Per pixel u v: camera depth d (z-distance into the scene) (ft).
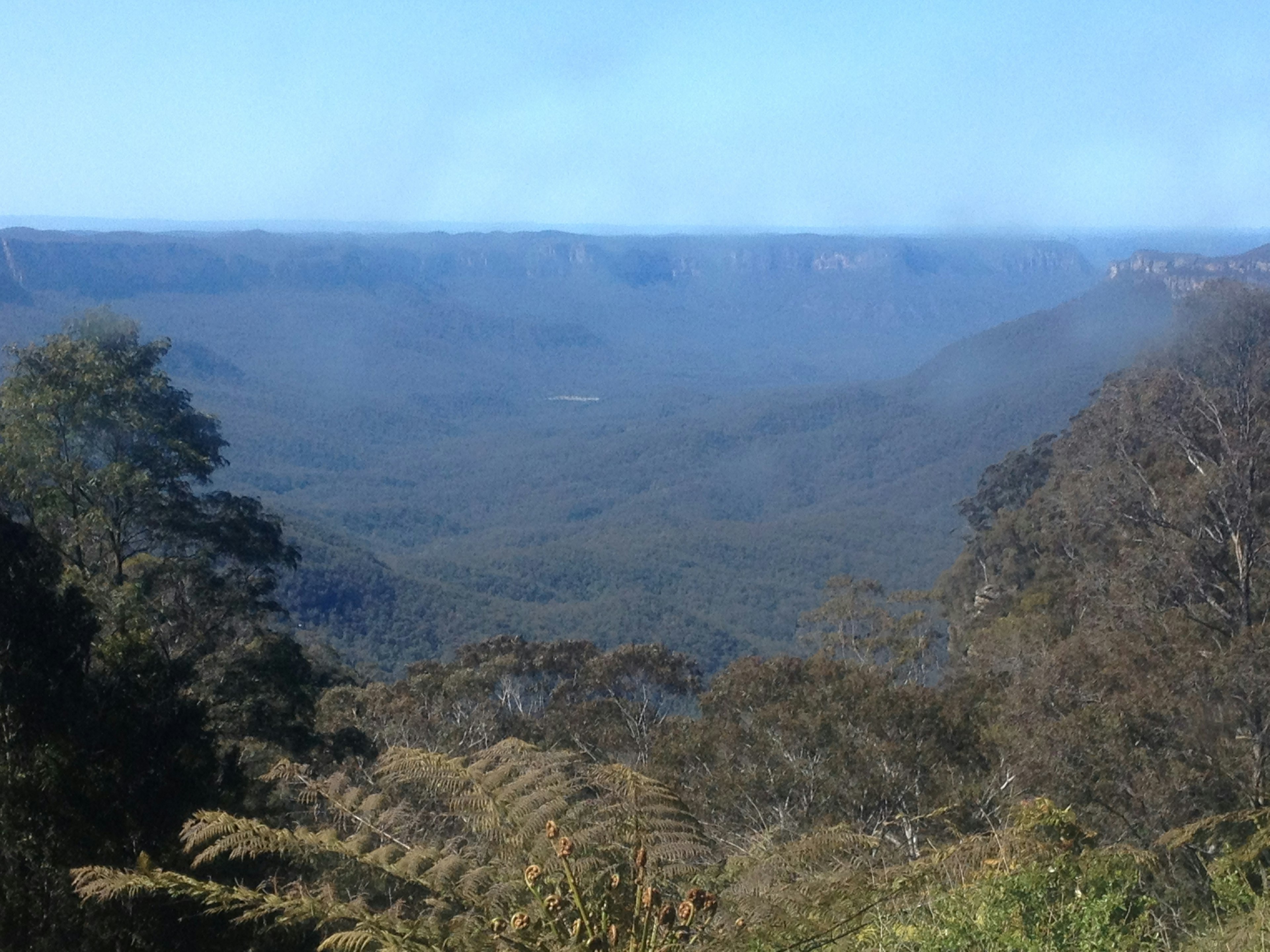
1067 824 18.74
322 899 12.07
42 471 54.65
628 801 12.55
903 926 14.79
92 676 34.53
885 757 47.62
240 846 12.23
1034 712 46.09
